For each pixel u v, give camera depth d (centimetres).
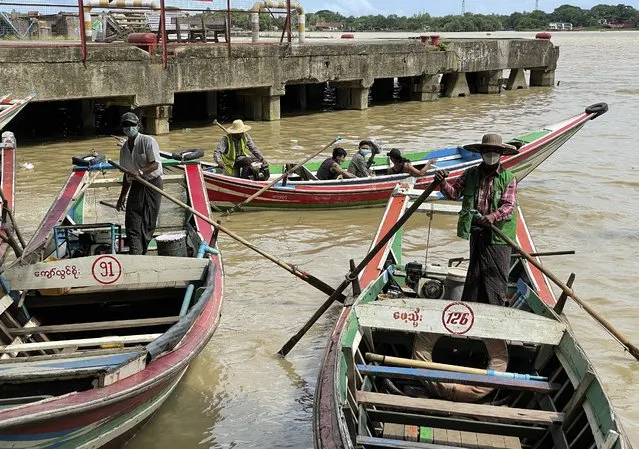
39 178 1302
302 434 559
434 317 555
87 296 660
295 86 2352
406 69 2433
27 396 488
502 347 581
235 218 1105
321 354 687
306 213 1134
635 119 2056
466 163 1194
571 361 516
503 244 612
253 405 598
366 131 1875
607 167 1429
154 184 747
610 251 950
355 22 13075
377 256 759
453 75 2711
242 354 682
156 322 596
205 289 606
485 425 497
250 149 1170
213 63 1812
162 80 1717
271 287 838
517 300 687
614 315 759
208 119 2058
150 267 628
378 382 580
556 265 897
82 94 1581
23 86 1496
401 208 853
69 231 740
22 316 618
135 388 477
